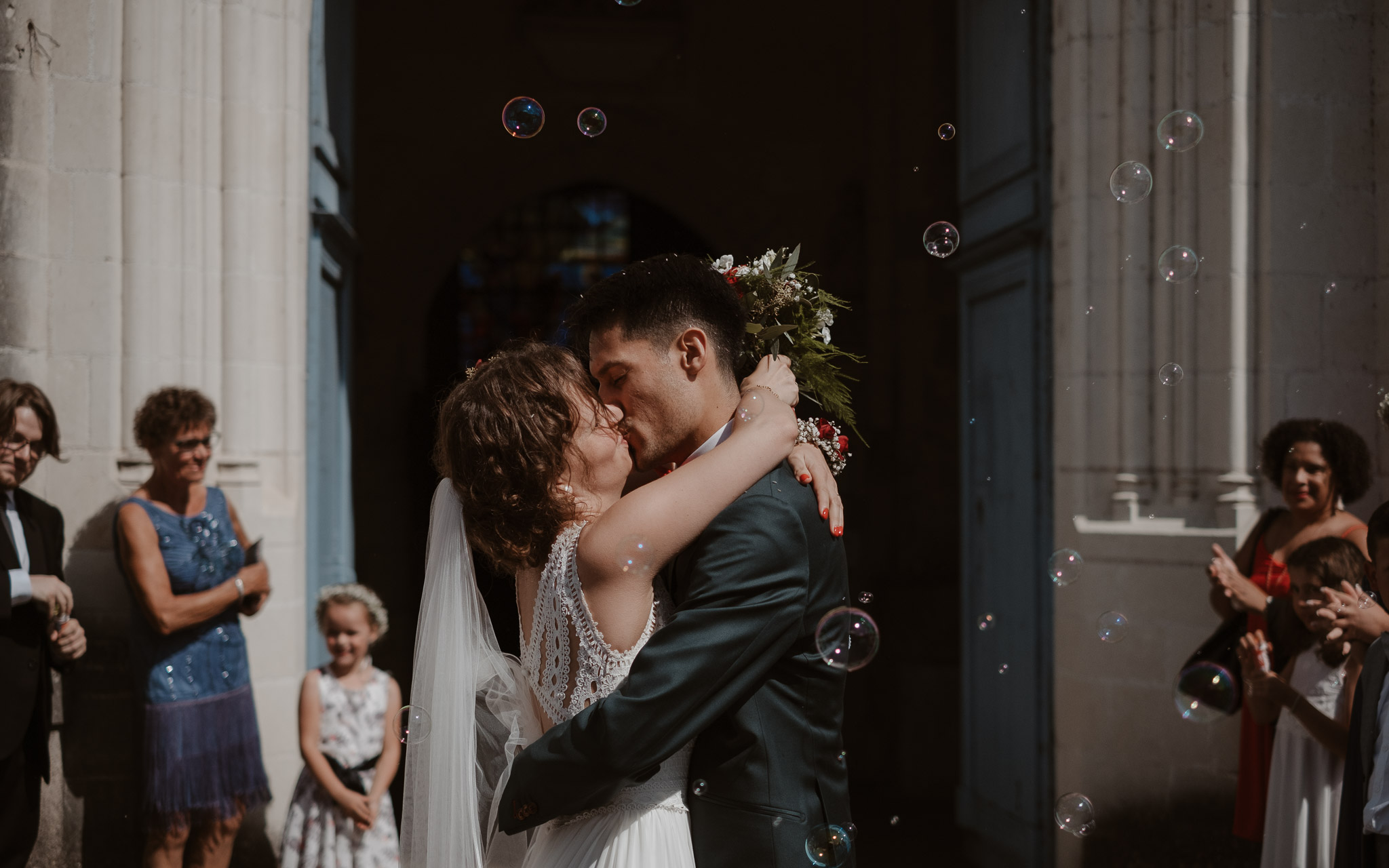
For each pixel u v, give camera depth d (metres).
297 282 3.90
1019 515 4.38
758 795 1.42
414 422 7.52
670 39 7.53
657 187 7.70
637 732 1.33
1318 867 2.80
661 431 1.57
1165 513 3.93
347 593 3.32
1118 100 3.98
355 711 3.28
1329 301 3.86
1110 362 4.01
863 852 4.82
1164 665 3.83
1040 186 4.18
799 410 3.92
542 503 1.51
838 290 7.52
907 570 6.83
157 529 3.18
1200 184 3.91
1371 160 3.89
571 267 8.36
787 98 7.68
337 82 4.68
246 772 3.27
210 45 3.68
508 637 1.81
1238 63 3.83
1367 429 3.86
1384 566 2.16
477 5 7.59
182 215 3.64
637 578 1.45
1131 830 3.90
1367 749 2.09
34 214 3.49
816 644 1.47
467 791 1.66
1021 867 4.27
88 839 3.44
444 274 7.62
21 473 3.05
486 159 7.60
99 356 3.55
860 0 7.64
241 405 3.72
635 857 1.45
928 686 5.88
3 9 3.45
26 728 3.03
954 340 6.86
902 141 6.98
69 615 3.15
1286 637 3.12
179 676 3.17
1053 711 4.14
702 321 1.56
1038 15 4.18
